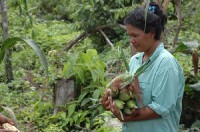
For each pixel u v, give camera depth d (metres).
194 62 3.99
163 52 2.76
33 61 8.66
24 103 6.42
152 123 2.81
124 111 2.78
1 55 2.80
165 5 5.24
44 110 5.80
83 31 8.97
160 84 2.70
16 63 8.52
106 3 8.42
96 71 5.47
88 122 5.31
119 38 8.80
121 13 7.77
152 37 2.72
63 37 10.42
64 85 5.55
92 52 5.76
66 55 6.87
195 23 7.25
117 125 4.72
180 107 2.90
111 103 2.76
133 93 2.77
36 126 5.47
